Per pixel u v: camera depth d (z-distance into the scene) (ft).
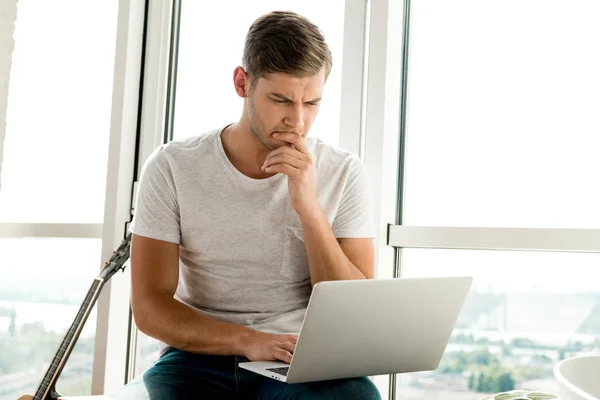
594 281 6.11
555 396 4.41
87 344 7.93
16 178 8.48
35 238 8.25
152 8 7.98
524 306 6.34
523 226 6.42
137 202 5.79
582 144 6.27
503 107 6.61
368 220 5.90
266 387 4.95
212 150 5.79
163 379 5.04
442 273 6.66
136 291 5.47
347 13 7.07
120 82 7.79
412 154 6.92
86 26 8.38
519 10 6.63
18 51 8.62
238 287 5.63
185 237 5.71
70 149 8.30
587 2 6.36
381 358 4.69
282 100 5.29
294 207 5.39
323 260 5.40
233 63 7.80
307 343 4.29
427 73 6.95
